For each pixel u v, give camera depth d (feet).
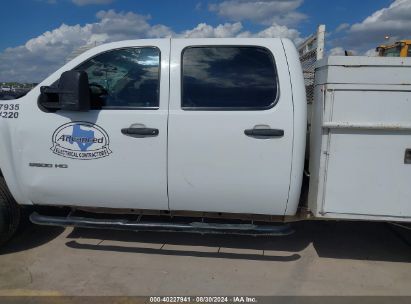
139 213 12.26
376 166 10.57
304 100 11.00
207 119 11.04
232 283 11.27
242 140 10.94
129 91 11.53
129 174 11.47
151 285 11.10
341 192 10.77
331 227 15.35
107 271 11.85
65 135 11.58
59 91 10.86
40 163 11.82
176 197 11.53
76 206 12.32
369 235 14.67
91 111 11.46
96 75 11.79
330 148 10.61
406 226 11.69
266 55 11.27
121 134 11.32
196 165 11.19
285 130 10.84
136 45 11.64
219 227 11.53
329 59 10.25
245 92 11.15
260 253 13.14
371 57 10.15
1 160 11.96
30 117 11.72
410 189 10.57
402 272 12.01
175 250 13.26
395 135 10.37
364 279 11.58
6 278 11.39
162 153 11.26
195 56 11.42
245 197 11.26
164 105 11.27
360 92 10.29
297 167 10.92
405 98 10.19
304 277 11.65
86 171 11.64
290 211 11.35
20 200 12.30
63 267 12.05
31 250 13.14
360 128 10.39
